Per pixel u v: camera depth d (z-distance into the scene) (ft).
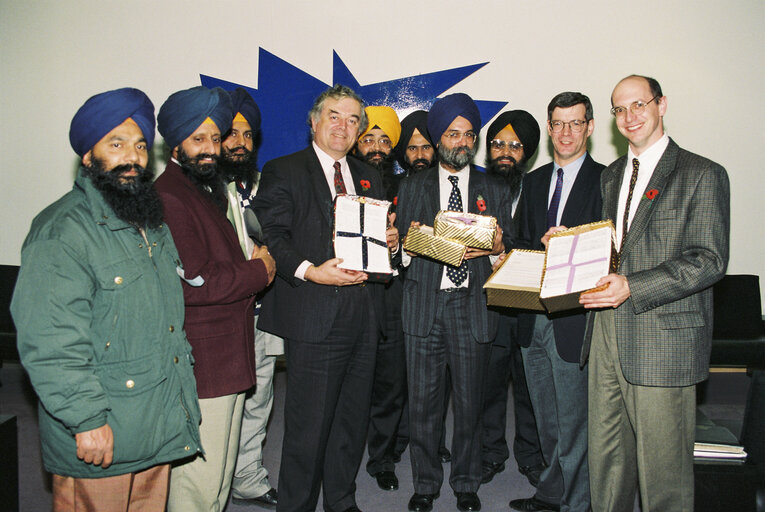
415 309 8.01
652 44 13.64
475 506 8.24
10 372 14.38
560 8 13.66
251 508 8.57
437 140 8.13
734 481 7.25
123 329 4.95
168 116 6.30
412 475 9.23
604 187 7.30
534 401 8.24
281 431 11.31
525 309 8.02
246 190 9.09
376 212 7.22
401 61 13.96
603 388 6.98
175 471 6.39
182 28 13.96
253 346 6.70
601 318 6.93
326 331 7.16
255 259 6.46
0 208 14.48
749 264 14.08
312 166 7.48
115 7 13.93
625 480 7.13
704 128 13.83
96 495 5.08
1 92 14.21
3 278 13.07
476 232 7.25
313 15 13.92
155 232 5.46
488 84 13.92
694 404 6.59
